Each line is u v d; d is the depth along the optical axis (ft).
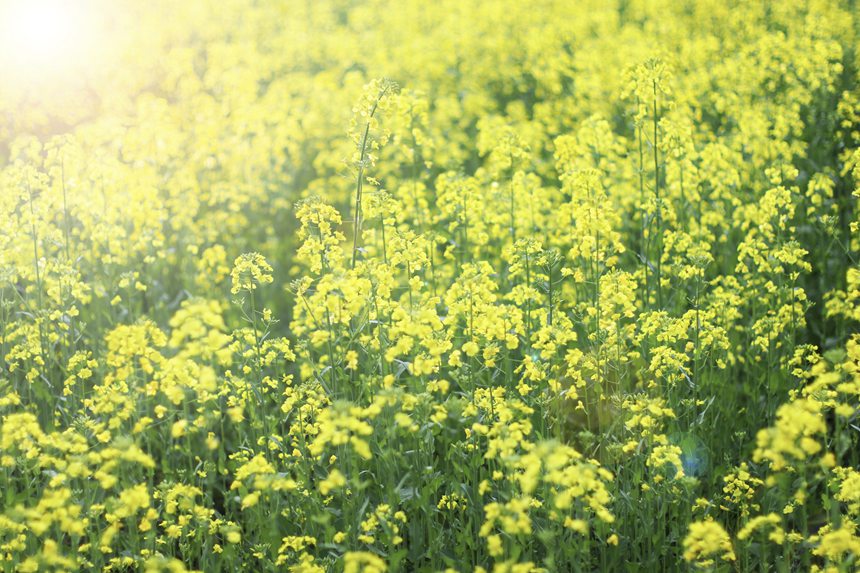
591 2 46.80
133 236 22.65
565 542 12.98
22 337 18.08
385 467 14.60
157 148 26.35
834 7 37.99
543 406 14.53
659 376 15.52
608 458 14.56
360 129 16.37
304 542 13.85
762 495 15.79
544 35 41.37
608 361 15.49
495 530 13.82
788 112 26.20
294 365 21.48
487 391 13.89
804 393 13.61
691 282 21.47
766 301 19.22
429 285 19.11
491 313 14.53
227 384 15.14
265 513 14.35
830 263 22.30
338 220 15.47
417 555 14.12
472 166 31.24
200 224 25.54
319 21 50.96
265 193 29.32
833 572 11.35
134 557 13.28
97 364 16.85
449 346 14.37
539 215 22.02
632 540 14.43
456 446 14.51
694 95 30.71
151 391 13.23
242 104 32.63
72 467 12.09
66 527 11.71
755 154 24.70
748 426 17.87
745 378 20.18
